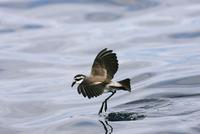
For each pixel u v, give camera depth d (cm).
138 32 2200
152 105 1311
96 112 1315
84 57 1958
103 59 1057
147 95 1395
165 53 1902
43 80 1711
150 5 2559
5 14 2586
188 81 1502
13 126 1284
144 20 2362
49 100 1483
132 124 1184
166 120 1178
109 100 1410
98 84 1052
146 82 1541
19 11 2619
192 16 2345
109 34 2212
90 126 1217
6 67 1870
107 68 1060
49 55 2011
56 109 1398
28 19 2509
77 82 1060
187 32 2138
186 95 1370
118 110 1302
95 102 1416
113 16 2480
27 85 1664
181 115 1205
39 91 1587
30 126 1279
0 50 2098
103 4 2619
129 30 2241
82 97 1477
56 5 2653
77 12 2555
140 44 2050
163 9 2488
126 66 1777
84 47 2070
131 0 2630
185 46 1972
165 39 2086
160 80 1534
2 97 1539
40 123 1295
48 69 1833
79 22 2438
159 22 2311
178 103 1298
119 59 1864
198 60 1762
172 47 1973
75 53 2016
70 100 1467
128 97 1403
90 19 2467
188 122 1153
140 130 1138
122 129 1163
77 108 1384
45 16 2541
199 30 2144
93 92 1050
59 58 1964
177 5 2523
